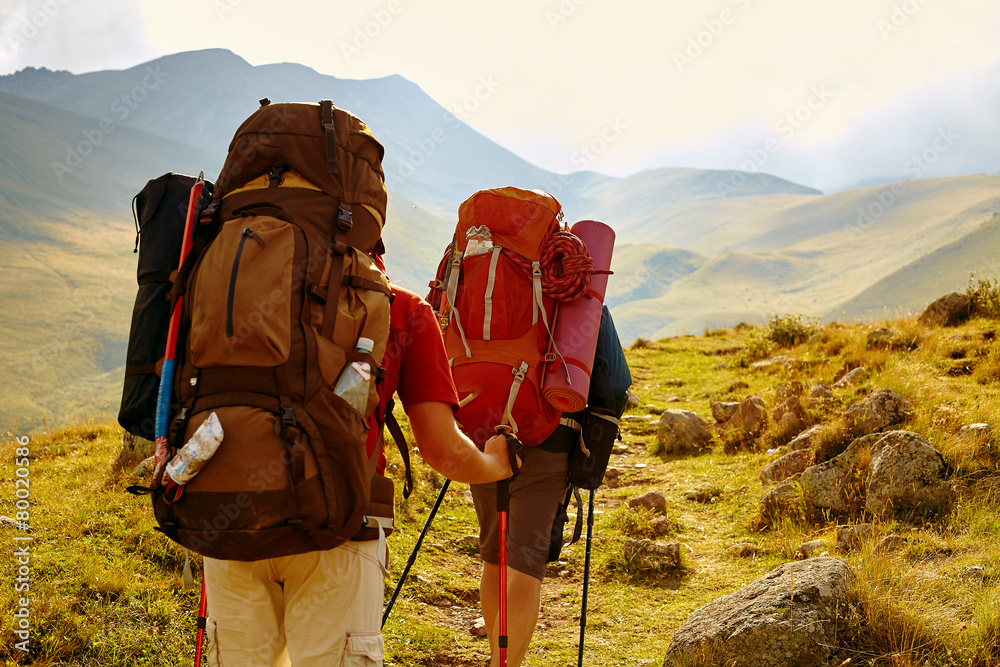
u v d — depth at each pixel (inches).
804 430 304.5
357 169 78.5
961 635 130.0
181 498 67.1
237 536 65.6
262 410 66.3
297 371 67.7
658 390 479.5
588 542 150.7
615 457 346.0
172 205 83.3
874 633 133.2
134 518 203.2
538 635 179.3
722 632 137.5
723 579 203.5
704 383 483.8
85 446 304.2
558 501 137.6
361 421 70.8
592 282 137.0
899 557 171.9
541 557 131.1
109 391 7588.6
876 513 212.7
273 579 78.2
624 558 221.1
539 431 129.3
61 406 7042.3
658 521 247.3
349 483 69.4
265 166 76.5
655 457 341.7
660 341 701.9
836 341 456.4
